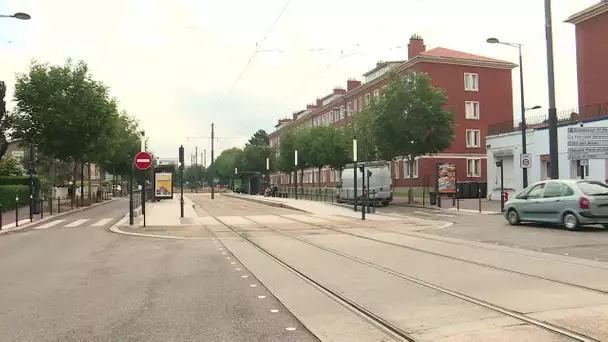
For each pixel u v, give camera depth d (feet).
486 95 169.89
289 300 24.52
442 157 162.91
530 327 18.79
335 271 32.60
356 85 216.54
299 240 51.34
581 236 48.47
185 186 456.86
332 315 21.61
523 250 40.75
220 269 33.91
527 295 24.43
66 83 104.53
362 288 27.09
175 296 25.61
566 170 94.53
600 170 86.38
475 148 167.43
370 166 113.39
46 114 101.24
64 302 24.44
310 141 179.11
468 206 102.89
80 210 105.09
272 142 362.33
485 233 54.34
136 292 26.68
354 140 94.94
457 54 170.71
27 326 20.25
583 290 25.30
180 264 36.24
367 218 79.92
